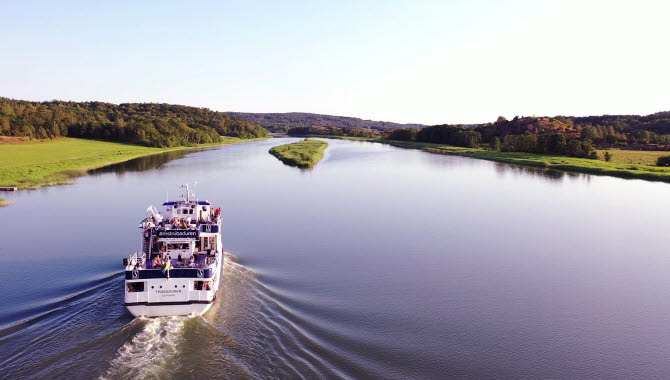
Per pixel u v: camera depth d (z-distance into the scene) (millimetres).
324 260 46719
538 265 47125
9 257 46031
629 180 110125
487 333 32219
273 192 87000
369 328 31828
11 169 111250
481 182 103812
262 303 34531
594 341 31703
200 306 31078
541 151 175375
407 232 58500
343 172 120875
